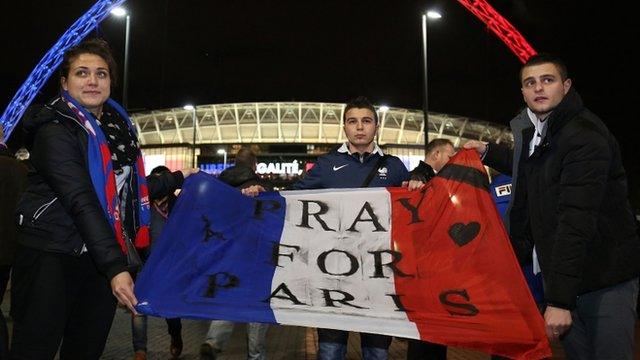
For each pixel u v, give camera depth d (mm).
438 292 3186
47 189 2793
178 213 3479
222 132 66438
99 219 2643
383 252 3453
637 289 2883
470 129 64125
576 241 2643
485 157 3801
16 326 2721
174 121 66875
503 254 3113
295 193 3801
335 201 3746
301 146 58938
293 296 3367
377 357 3748
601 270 2787
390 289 3324
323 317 3248
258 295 3348
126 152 3176
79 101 2982
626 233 2848
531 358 2881
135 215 3209
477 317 3033
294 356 6637
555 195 2895
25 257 2730
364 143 4160
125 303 2625
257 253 3541
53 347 2699
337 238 3594
